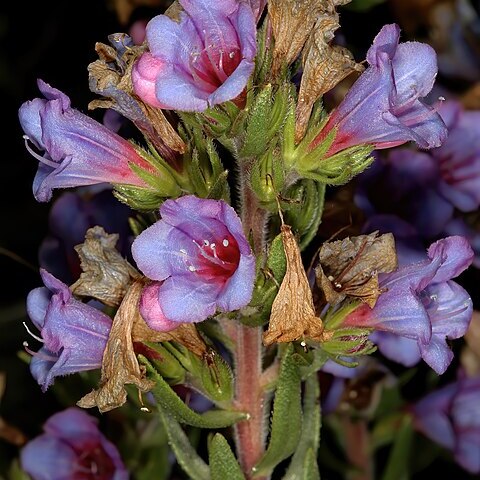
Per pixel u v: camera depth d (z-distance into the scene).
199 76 0.27
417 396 0.37
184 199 0.27
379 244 0.29
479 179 0.36
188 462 0.31
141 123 0.29
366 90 0.28
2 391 0.37
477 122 0.36
